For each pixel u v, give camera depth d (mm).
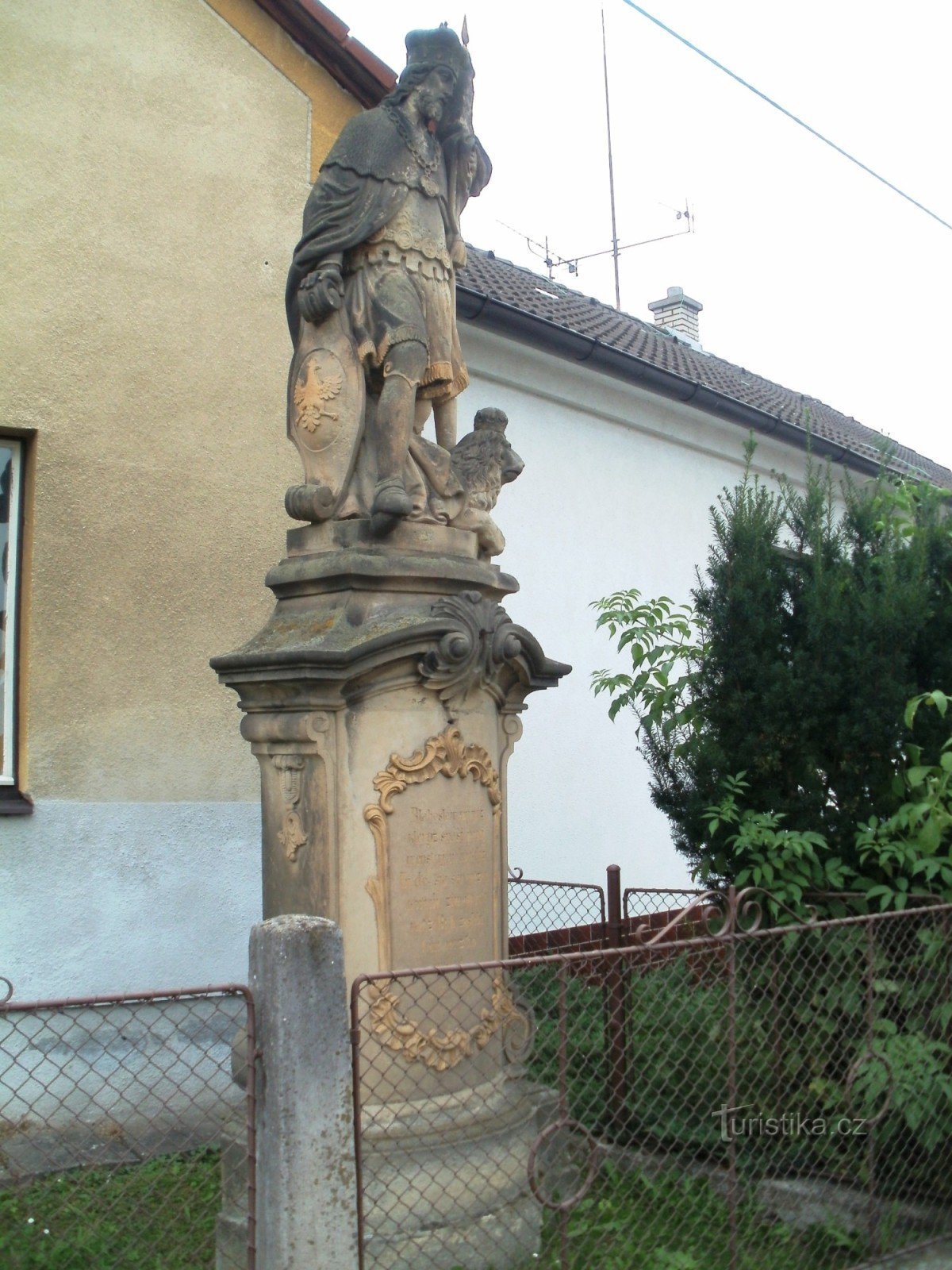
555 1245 3969
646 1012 4828
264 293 6449
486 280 9422
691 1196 4391
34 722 5574
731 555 5242
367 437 4539
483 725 4590
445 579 4473
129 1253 3836
